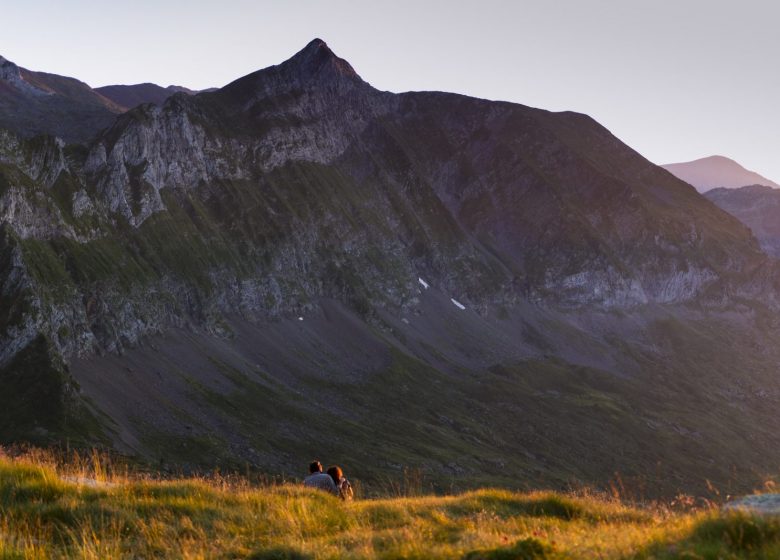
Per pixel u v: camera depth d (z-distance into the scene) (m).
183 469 171.00
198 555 12.53
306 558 12.72
